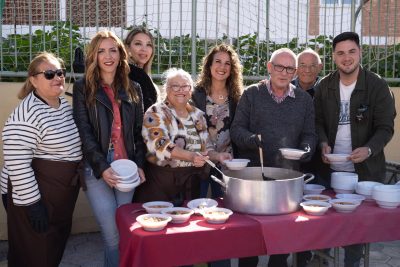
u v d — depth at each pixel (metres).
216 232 2.38
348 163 3.53
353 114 3.47
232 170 2.96
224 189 2.78
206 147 3.16
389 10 5.33
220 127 3.62
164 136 2.91
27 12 4.52
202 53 4.86
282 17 5.32
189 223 2.50
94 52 2.98
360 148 3.26
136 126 3.15
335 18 5.23
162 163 2.99
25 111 2.77
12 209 2.84
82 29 4.63
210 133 3.60
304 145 3.30
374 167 3.51
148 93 3.51
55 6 4.57
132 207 2.81
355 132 3.48
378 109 3.44
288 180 2.61
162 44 4.81
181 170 3.01
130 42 3.75
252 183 2.60
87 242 4.48
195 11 4.75
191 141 3.04
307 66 4.00
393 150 5.44
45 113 2.81
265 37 5.12
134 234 2.31
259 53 5.09
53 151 2.85
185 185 3.03
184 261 2.35
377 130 3.44
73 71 4.35
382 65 5.47
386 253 4.29
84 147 2.92
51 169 2.85
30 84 2.94
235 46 4.98
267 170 2.98
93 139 2.94
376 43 5.38
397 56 5.49
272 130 3.32
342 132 3.55
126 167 2.90
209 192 4.31
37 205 2.79
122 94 3.07
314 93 3.79
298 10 5.08
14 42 4.50
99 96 2.97
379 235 2.70
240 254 2.45
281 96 3.35
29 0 4.43
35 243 2.81
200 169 3.07
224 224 2.46
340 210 2.68
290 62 3.21
